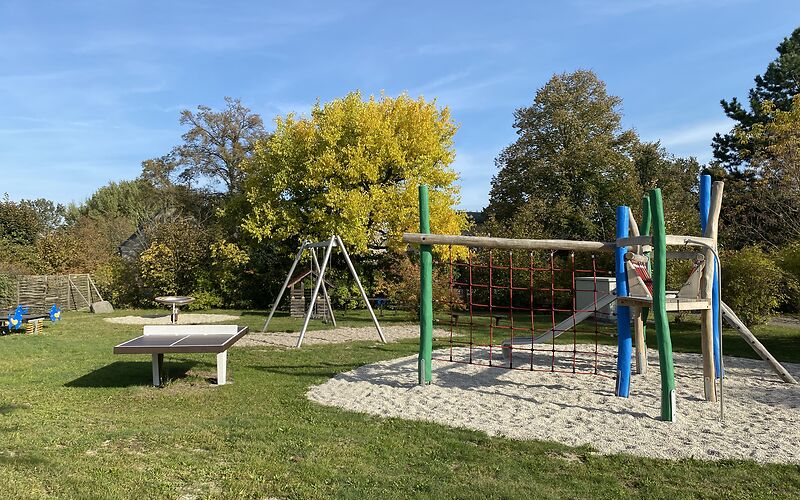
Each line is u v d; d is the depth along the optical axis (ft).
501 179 117.08
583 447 17.35
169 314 71.56
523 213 91.15
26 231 133.08
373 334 48.29
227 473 14.80
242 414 21.39
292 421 20.35
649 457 16.42
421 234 26.53
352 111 70.79
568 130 108.68
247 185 75.77
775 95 96.02
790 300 57.16
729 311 26.73
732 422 20.35
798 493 13.76
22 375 29.55
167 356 35.78
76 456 16.01
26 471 14.65
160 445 17.26
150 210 152.56
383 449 17.04
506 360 34.19
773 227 71.15
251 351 37.96
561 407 22.58
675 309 22.11
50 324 58.85
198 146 116.37
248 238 80.02
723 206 84.84
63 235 108.78
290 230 69.87
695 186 131.13
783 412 21.75
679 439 18.24
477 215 145.69
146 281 82.64
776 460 16.06
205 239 82.79
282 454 16.47
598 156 104.58
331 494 13.53
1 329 50.49
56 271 99.76
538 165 108.99
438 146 73.46
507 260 80.28
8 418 20.51
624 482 14.56
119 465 15.28
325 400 23.95
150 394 25.05
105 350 39.04
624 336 24.48
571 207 102.83
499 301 80.43
